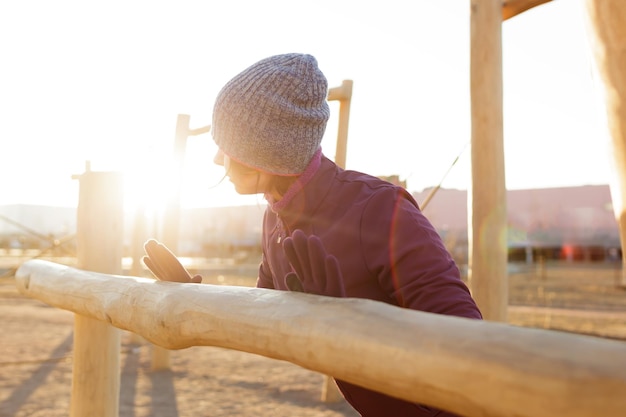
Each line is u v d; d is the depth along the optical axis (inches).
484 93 128.8
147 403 186.1
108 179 96.8
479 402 23.0
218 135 51.9
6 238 1441.9
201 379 218.5
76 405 93.0
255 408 181.3
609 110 60.4
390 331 27.1
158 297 48.3
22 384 206.2
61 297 76.0
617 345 20.7
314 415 173.8
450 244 879.1
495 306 125.9
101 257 95.6
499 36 130.2
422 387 25.3
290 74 50.2
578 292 602.2
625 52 58.0
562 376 20.5
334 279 35.4
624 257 61.5
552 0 121.2
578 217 1736.0
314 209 50.3
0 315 398.9
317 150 52.2
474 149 129.2
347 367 28.8
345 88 183.3
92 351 92.7
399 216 45.6
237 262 1337.4
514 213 1851.6
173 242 233.1
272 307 34.9
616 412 19.3
